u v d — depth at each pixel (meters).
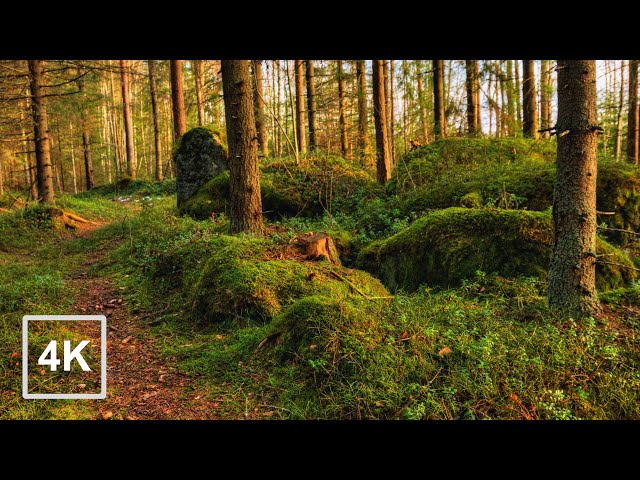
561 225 5.43
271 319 6.02
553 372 4.44
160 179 28.33
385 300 6.15
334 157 14.27
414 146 14.28
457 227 7.22
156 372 5.23
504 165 10.47
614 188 7.99
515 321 5.39
